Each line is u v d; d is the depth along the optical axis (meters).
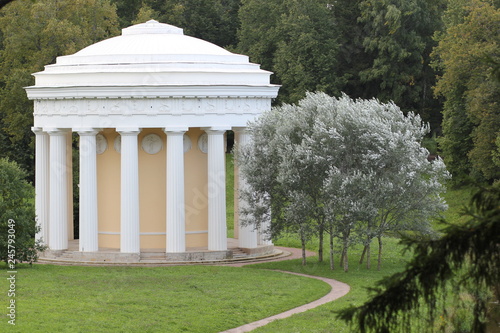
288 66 135.62
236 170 87.50
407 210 67.50
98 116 74.81
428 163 69.69
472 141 116.19
